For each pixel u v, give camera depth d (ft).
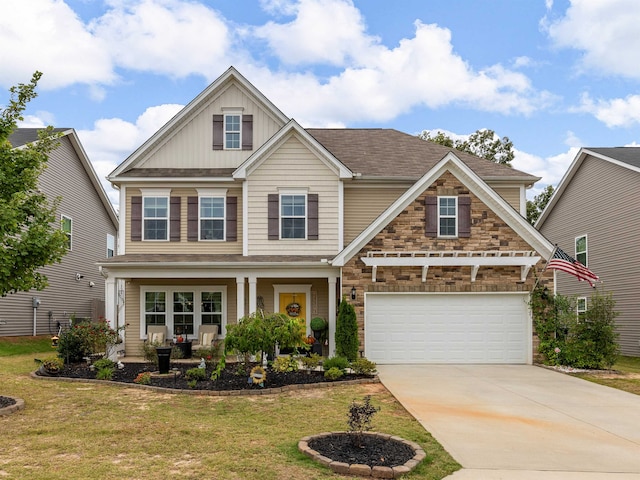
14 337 71.92
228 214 62.95
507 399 37.14
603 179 79.56
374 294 55.01
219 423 29.58
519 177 63.36
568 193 90.58
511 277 55.36
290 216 60.90
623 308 73.92
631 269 72.13
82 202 92.32
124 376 45.96
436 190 55.93
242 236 62.49
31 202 34.58
